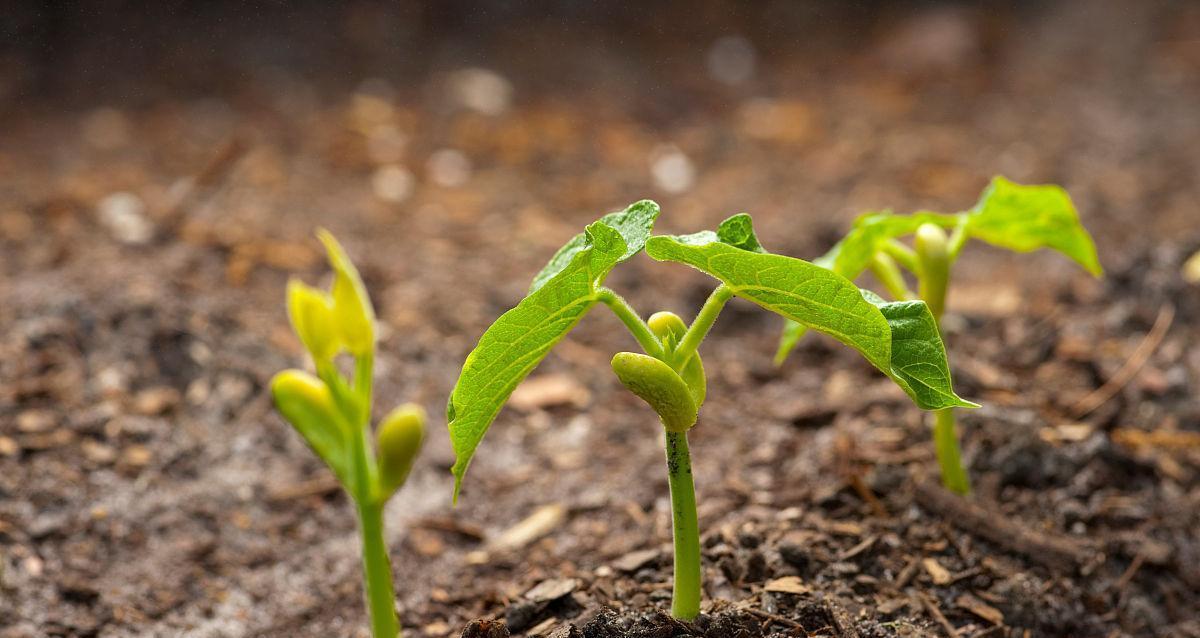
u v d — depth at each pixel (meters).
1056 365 0.68
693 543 0.54
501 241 0.88
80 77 1.16
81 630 0.59
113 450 0.65
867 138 1.12
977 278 0.79
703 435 0.66
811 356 0.71
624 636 0.54
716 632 0.54
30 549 0.61
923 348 0.51
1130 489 0.62
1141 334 0.70
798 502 0.61
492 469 0.66
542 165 1.05
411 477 0.65
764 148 1.11
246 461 0.65
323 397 0.52
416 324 0.73
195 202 0.89
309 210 0.90
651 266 0.83
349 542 0.63
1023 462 0.62
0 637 0.58
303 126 1.09
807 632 0.55
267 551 0.62
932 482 0.60
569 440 0.67
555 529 0.62
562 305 0.51
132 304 0.70
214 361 0.69
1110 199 0.94
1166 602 0.59
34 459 0.64
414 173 1.01
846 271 0.58
